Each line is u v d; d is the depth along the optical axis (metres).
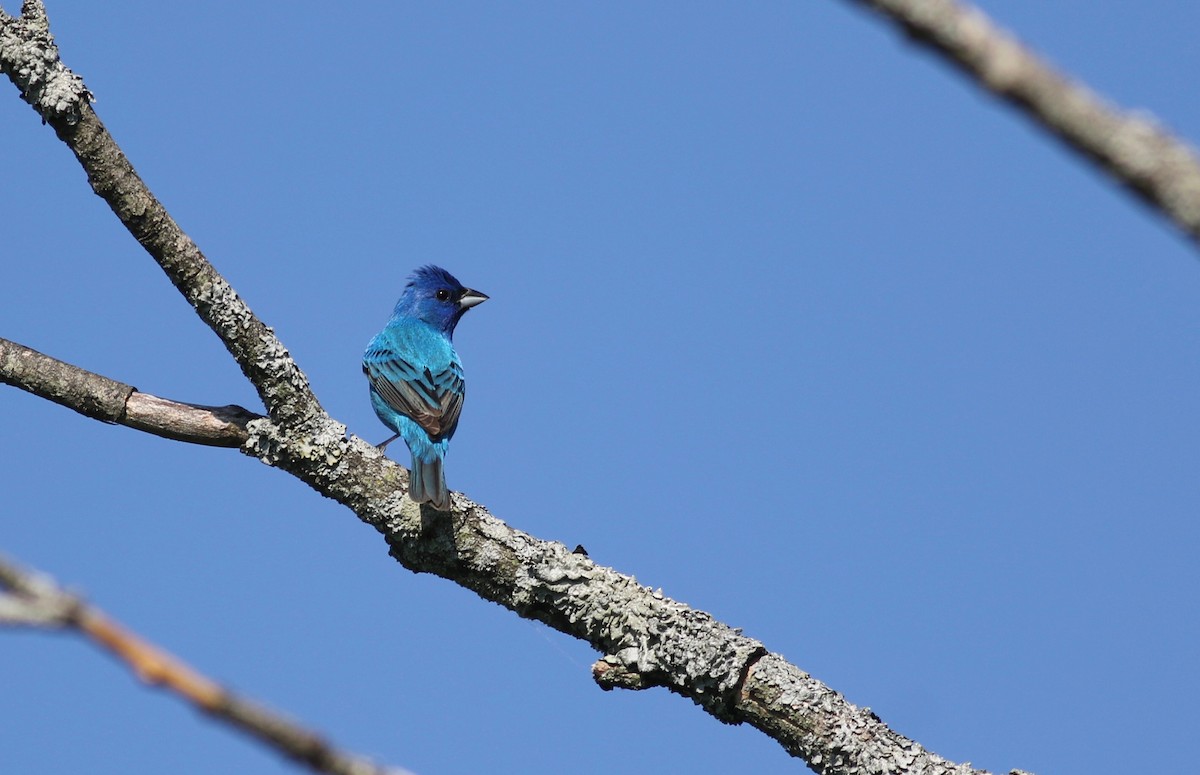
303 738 2.79
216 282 12.15
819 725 10.86
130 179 11.96
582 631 11.76
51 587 2.76
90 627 2.76
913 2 3.00
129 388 12.60
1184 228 2.97
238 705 2.77
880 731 10.86
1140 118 3.01
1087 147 3.00
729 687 11.03
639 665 11.33
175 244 12.05
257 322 12.23
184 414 12.51
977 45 2.98
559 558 11.92
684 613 11.41
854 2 3.03
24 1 12.02
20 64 11.80
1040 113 3.00
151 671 2.76
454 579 12.13
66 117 11.82
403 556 12.24
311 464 12.30
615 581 11.75
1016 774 10.41
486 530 12.06
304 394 12.35
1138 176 2.98
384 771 2.83
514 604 11.96
